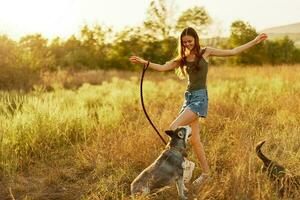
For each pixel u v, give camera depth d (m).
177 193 5.59
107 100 13.35
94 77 23.70
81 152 7.27
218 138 7.57
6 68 18.66
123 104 12.29
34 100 10.40
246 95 12.23
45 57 23.78
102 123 8.98
